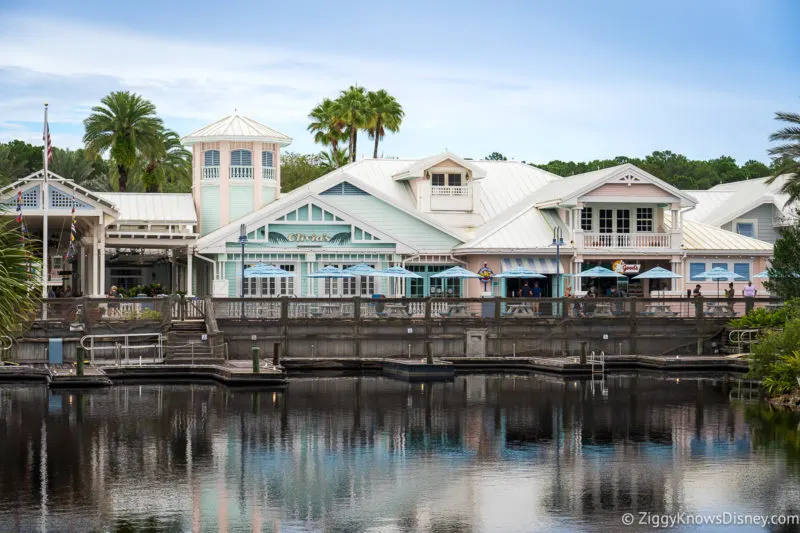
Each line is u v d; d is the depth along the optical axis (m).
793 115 57.56
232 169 66.31
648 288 66.69
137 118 80.75
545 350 56.22
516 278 65.44
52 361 49.09
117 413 38.91
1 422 36.88
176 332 51.22
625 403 42.81
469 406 41.84
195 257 64.81
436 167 67.94
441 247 65.00
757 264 67.25
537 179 75.50
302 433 35.81
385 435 35.66
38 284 37.81
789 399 42.69
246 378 46.12
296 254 61.62
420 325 55.03
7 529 24.72
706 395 45.22
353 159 93.81
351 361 52.81
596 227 65.44
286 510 26.47
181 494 27.77
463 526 25.38
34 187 55.28
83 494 27.64
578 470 30.75
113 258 68.44
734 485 29.09
